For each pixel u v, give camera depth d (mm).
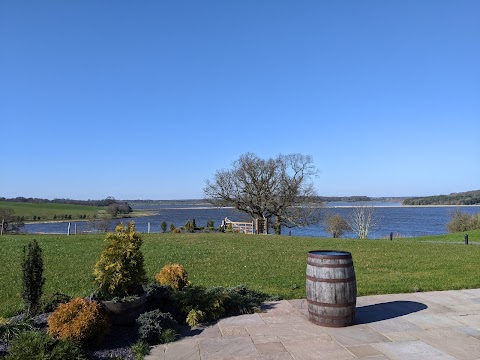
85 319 5359
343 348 5656
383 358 5285
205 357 5355
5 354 4918
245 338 6105
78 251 16000
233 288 8586
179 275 8219
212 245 19453
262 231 40875
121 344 5711
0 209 40125
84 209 82812
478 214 46062
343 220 47188
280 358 5301
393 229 60531
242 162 43219
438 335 6227
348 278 6684
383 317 7234
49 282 10156
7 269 11992
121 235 6539
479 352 5500
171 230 34688
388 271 12594
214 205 43812
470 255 16812
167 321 6359
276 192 42656
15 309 7590
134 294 6531
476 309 7805
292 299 8648
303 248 18969
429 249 19172
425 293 9250
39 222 60500
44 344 4859
